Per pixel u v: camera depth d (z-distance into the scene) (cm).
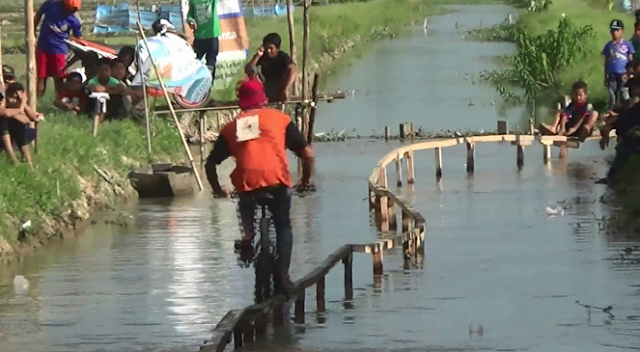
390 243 2495
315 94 4144
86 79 4169
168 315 2142
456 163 4162
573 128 4156
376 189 3097
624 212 3055
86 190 3241
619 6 10088
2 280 2453
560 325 2016
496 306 2162
